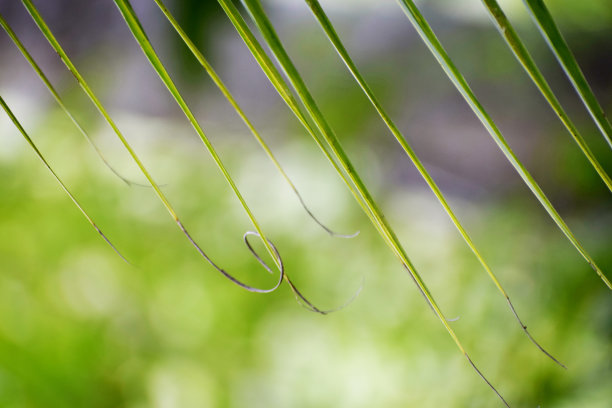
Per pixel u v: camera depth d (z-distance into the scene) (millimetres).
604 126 1251
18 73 7988
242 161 7047
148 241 5309
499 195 7637
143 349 4289
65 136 6137
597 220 4727
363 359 4422
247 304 4984
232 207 6062
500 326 4379
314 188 6379
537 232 5430
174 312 4660
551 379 3838
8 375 3527
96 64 8219
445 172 8391
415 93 8594
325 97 7508
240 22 1274
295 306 5078
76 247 4891
